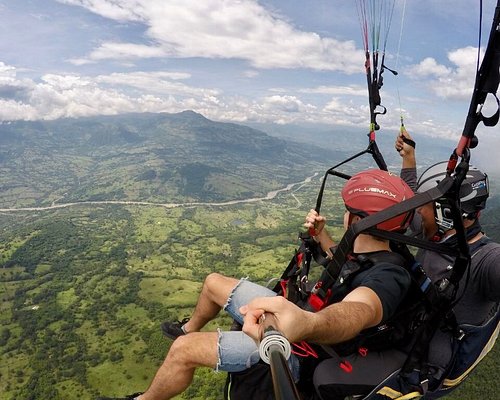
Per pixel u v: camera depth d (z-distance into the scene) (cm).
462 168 218
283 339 139
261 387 253
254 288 305
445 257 300
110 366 7869
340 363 254
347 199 263
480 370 3794
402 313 249
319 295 230
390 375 250
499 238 10944
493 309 287
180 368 257
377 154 378
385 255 243
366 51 380
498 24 200
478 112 213
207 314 327
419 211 306
